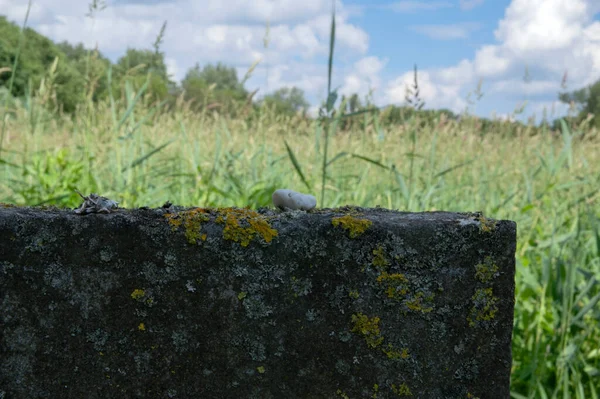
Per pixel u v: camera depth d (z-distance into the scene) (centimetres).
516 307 305
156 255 124
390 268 127
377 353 128
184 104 513
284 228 127
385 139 472
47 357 124
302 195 145
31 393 124
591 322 294
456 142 535
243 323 127
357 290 127
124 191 361
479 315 128
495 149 548
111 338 125
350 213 139
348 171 483
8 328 122
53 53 1867
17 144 462
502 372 129
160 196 421
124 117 374
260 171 466
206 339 127
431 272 127
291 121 546
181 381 127
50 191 350
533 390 259
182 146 488
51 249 122
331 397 129
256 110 517
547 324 278
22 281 122
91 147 409
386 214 139
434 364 128
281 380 128
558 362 264
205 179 391
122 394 126
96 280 124
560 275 297
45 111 457
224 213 130
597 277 316
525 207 356
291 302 127
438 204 429
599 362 290
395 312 128
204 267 125
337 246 127
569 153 404
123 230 123
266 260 126
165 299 125
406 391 129
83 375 125
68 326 124
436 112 504
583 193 452
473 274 127
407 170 470
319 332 128
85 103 405
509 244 127
